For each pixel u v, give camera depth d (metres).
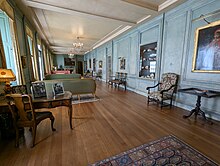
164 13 4.04
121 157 1.70
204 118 2.88
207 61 2.90
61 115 3.18
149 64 5.02
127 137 2.19
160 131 2.40
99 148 1.89
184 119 2.93
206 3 2.87
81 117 3.06
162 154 1.75
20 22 3.79
